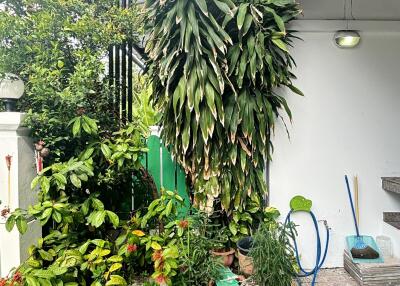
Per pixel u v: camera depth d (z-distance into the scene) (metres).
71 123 1.77
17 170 1.65
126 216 2.25
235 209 2.17
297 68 2.53
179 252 1.84
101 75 2.02
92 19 1.94
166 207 1.95
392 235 2.43
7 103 1.73
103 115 2.01
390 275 2.22
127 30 2.11
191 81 1.91
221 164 2.09
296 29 2.50
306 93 2.54
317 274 2.43
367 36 2.54
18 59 1.80
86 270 1.68
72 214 1.71
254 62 1.94
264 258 1.81
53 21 1.84
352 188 2.56
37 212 1.56
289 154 2.53
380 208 2.57
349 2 2.39
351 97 2.55
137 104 2.75
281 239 1.92
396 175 2.58
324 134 2.55
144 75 2.46
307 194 2.55
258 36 1.96
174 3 1.97
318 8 2.45
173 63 2.00
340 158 2.56
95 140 1.91
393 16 2.51
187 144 2.01
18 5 1.94
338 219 2.56
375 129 2.57
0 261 1.65
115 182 2.08
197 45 1.87
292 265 1.94
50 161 1.84
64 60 1.91
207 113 1.96
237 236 2.20
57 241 1.79
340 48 2.53
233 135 2.03
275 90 2.52
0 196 1.65
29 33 1.82
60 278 1.52
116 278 1.59
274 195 2.53
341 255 2.55
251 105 2.06
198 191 2.12
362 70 2.55
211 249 2.03
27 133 1.75
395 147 2.58
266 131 2.16
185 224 1.86
